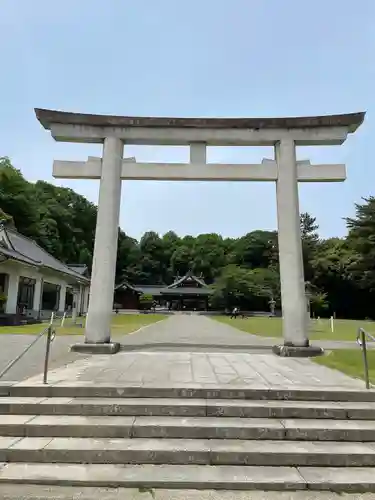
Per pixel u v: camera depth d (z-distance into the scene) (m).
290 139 9.84
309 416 4.70
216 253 76.44
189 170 9.80
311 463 3.86
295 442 4.19
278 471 3.73
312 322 28.47
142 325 22.66
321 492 3.47
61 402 4.82
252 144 10.10
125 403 4.78
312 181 9.92
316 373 6.57
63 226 54.22
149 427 4.29
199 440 4.20
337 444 4.15
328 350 9.89
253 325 25.42
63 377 5.89
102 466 3.81
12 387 5.17
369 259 40.91
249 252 68.88
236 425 4.36
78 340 11.84
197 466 3.82
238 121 9.84
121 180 9.98
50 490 3.43
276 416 4.70
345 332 17.94
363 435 4.26
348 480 3.55
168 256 83.12
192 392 5.18
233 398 5.15
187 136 9.87
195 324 26.14
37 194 52.31
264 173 9.80
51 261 32.38
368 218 41.47
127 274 76.25
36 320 23.39
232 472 3.69
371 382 5.80
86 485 3.50
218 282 56.91
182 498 3.33
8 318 19.94
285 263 9.46
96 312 9.23
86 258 56.91
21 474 3.61
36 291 26.67
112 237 9.52
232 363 7.58
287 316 9.24
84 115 9.75
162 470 3.72
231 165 9.84
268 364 7.55
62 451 3.90
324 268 47.69
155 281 80.06
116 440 4.18
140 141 10.00
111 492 3.41
